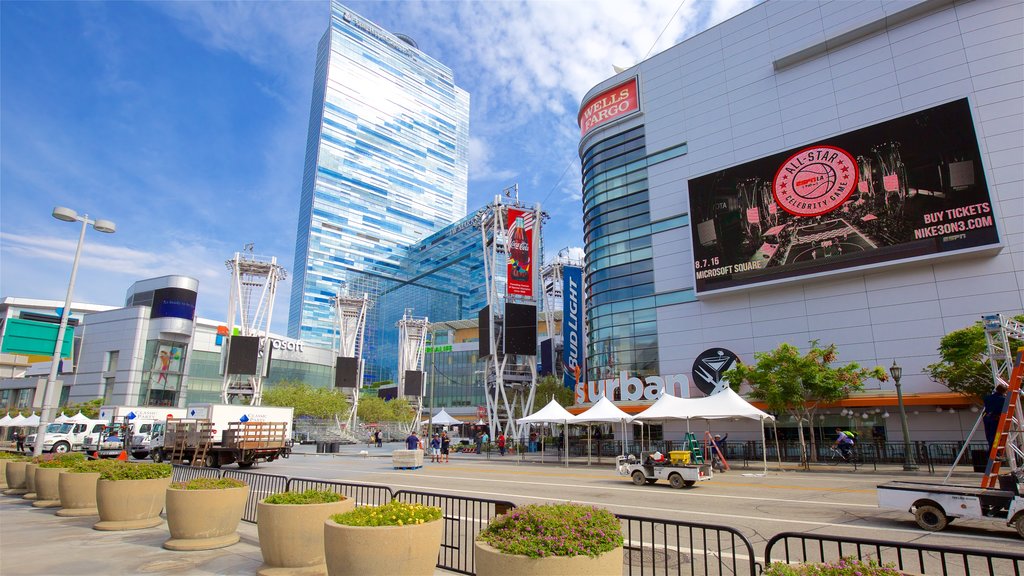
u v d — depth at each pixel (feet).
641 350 140.97
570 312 163.73
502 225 173.47
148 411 142.72
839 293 113.09
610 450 132.67
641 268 146.10
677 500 53.16
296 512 26.00
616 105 161.48
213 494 31.68
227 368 196.54
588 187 167.53
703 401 87.04
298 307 548.72
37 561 27.58
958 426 97.86
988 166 101.24
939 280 102.63
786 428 115.14
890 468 87.10
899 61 114.32
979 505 36.22
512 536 16.80
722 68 141.38
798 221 116.37
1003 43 103.96
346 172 606.14
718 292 124.88
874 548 33.55
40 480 47.09
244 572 25.96
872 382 106.11
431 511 22.34
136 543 31.89
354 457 134.31
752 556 17.30
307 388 249.75
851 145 111.96
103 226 75.25
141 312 251.60
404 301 590.55
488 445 140.87
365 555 19.95
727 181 127.54
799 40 128.77
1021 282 95.25
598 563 16.14
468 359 344.28
